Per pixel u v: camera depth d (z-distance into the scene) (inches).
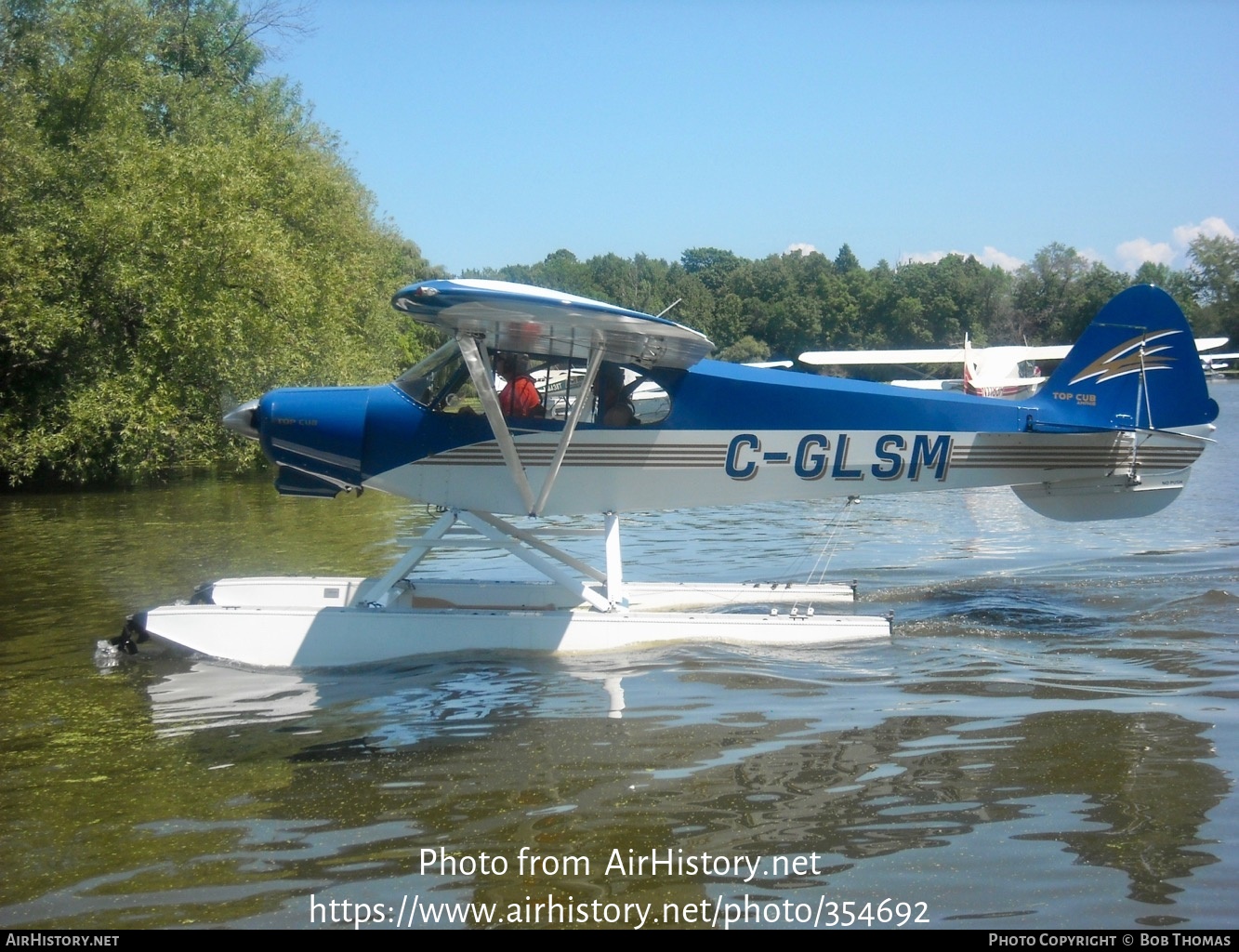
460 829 140.3
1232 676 204.8
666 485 259.6
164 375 644.1
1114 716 181.8
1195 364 281.1
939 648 234.2
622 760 164.9
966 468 275.6
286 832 140.7
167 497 558.3
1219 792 147.3
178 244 636.7
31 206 631.8
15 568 345.1
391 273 1079.0
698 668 221.8
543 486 245.3
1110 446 282.0
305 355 706.2
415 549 256.5
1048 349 885.8
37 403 624.7
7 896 124.9
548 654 237.6
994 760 161.6
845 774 157.2
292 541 403.2
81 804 151.4
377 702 201.0
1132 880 123.9
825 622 246.1
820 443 263.9
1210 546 362.6
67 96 709.9
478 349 225.8
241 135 826.8
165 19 923.4
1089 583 302.0
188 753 172.4
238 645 234.7
